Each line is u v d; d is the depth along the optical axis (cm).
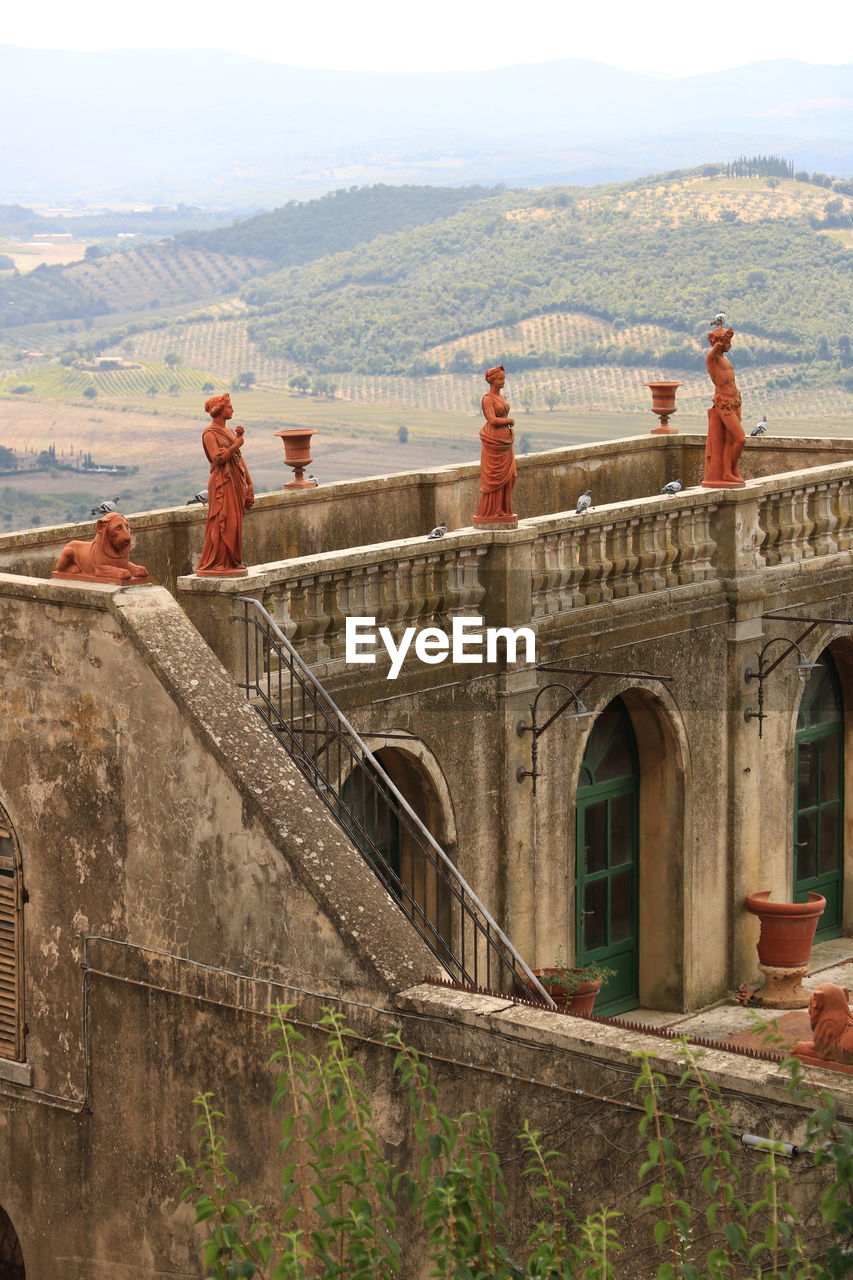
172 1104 1466
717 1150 1045
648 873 2042
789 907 2039
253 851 1382
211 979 1423
